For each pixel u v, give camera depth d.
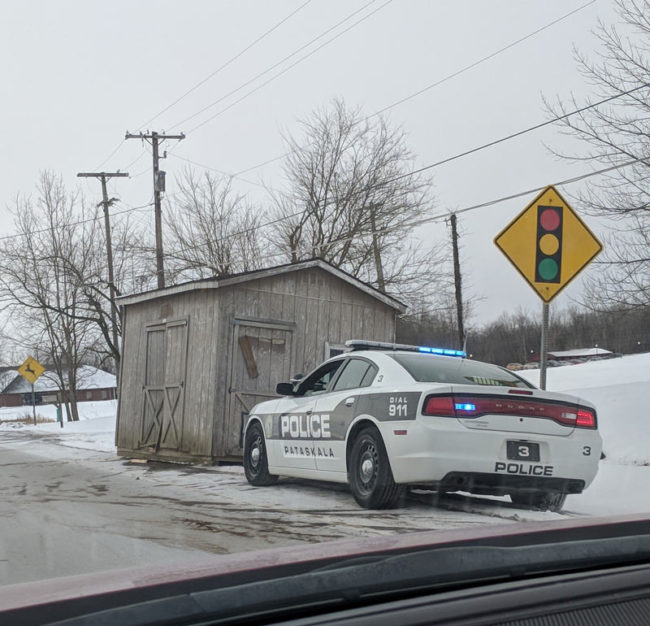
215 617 1.38
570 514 7.23
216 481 10.09
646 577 1.71
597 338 58.47
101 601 1.34
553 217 9.10
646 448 11.45
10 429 32.94
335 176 31.48
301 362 13.67
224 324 12.91
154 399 14.42
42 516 7.37
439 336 37.47
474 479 6.59
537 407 6.82
